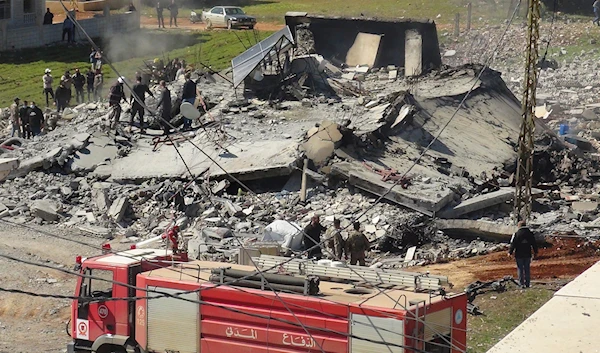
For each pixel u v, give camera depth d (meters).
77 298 16.03
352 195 31.09
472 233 29.23
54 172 34.38
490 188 33.28
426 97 39.62
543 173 36.06
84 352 18.89
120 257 19.03
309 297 16.33
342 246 25.50
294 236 26.89
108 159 34.66
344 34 47.44
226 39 63.91
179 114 37.34
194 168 32.94
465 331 17.00
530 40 28.69
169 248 25.72
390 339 15.50
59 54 59.62
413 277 16.92
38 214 31.36
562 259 26.95
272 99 39.44
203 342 17.25
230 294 16.97
